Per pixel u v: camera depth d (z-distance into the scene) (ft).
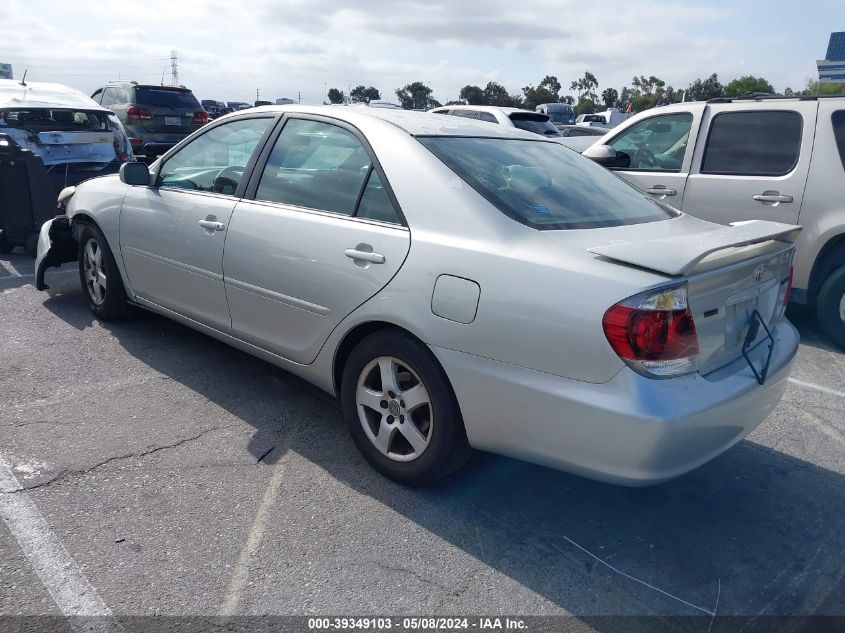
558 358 8.57
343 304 10.72
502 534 9.72
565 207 10.50
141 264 15.12
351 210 11.04
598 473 8.64
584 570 9.09
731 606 8.58
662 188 20.67
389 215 10.53
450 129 11.82
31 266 22.76
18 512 9.61
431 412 9.98
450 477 11.09
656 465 8.30
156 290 14.96
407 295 9.89
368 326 10.76
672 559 9.41
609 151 20.63
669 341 8.23
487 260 9.24
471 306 9.23
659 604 8.55
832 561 9.51
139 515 9.69
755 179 18.78
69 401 12.98
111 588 8.29
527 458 9.32
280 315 11.94
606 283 8.34
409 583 8.68
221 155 13.75
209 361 15.12
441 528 9.78
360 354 10.69
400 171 10.62
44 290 19.75
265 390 13.85
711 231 10.10
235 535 9.39
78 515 9.61
